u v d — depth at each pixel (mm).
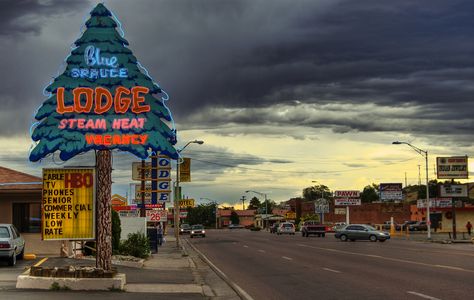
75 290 15195
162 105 16688
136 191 53500
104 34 16719
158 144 16453
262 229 142125
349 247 42062
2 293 14422
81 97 16359
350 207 114750
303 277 20438
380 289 16297
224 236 79312
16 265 23250
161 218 47750
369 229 55688
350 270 22609
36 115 16188
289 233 87500
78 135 16203
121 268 23891
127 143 16344
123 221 34875
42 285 15266
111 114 16438
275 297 15406
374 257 29844
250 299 15055
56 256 28641
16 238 24141
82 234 16234
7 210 30750
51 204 16234
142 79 16672
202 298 14836
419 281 18016
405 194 131500
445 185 66188
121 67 16641
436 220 88688
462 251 35281
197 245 50469
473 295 14617
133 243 30234
